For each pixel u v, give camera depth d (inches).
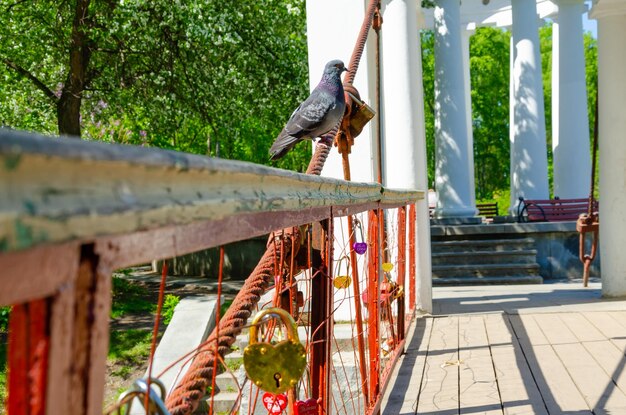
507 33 1477.6
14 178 26.4
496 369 218.5
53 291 31.4
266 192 60.7
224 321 72.8
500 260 520.7
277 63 575.5
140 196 35.7
